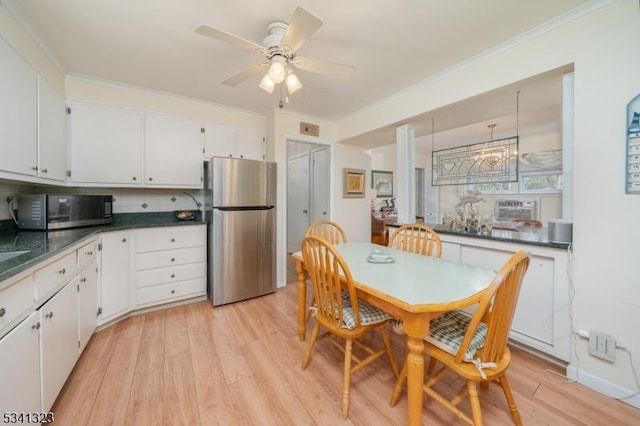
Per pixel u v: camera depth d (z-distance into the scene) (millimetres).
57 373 1341
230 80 1852
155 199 3035
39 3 1482
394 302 1136
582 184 1561
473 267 1620
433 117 2721
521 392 1509
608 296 1482
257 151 3443
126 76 2400
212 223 2678
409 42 1895
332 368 1727
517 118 3549
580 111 1561
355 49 1982
